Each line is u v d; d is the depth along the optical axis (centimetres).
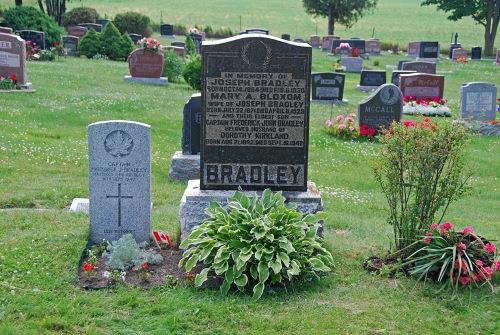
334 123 1109
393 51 3188
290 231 471
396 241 503
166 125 1061
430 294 457
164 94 1342
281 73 507
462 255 465
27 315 427
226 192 513
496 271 475
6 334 404
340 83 1454
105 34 2005
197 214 507
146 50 1505
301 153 517
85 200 654
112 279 464
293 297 452
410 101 1436
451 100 1652
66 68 1603
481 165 952
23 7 2042
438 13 5116
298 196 512
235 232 464
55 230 546
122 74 1602
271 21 4494
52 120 1029
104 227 530
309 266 474
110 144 521
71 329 416
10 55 1219
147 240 532
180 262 475
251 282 462
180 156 784
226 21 4338
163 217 609
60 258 489
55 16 2738
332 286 468
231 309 436
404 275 479
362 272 488
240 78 507
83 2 4622
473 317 433
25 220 575
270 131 514
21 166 778
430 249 472
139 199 529
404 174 530
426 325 425
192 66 1434
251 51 503
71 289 455
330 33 3206
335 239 557
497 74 2312
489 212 734
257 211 482
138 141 522
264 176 519
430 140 486
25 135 909
